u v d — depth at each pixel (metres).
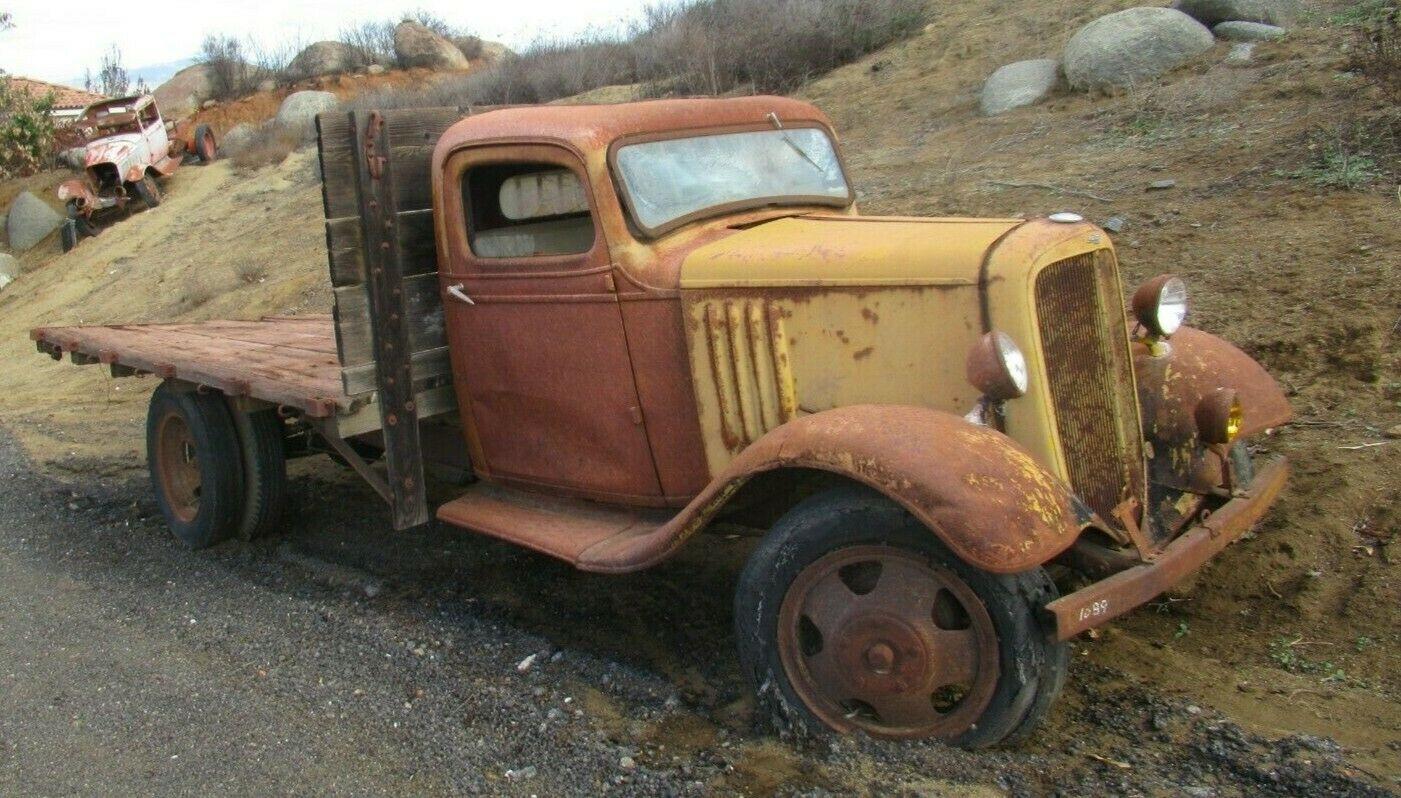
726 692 3.90
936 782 3.12
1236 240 6.43
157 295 14.39
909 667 3.28
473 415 4.80
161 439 6.04
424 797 3.34
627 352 4.18
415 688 4.04
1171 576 3.40
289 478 6.98
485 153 4.38
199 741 3.76
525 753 3.55
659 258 4.09
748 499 3.85
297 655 4.39
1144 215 7.03
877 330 3.65
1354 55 7.79
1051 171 8.19
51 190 21.02
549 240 4.44
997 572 2.98
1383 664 3.77
